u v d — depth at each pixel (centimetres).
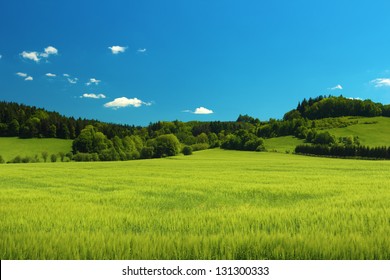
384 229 895
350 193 1986
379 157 9662
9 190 2411
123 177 3606
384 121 18375
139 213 1385
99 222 1144
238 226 998
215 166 5834
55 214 1316
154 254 697
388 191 2064
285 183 2788
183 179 3275
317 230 895
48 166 6291
